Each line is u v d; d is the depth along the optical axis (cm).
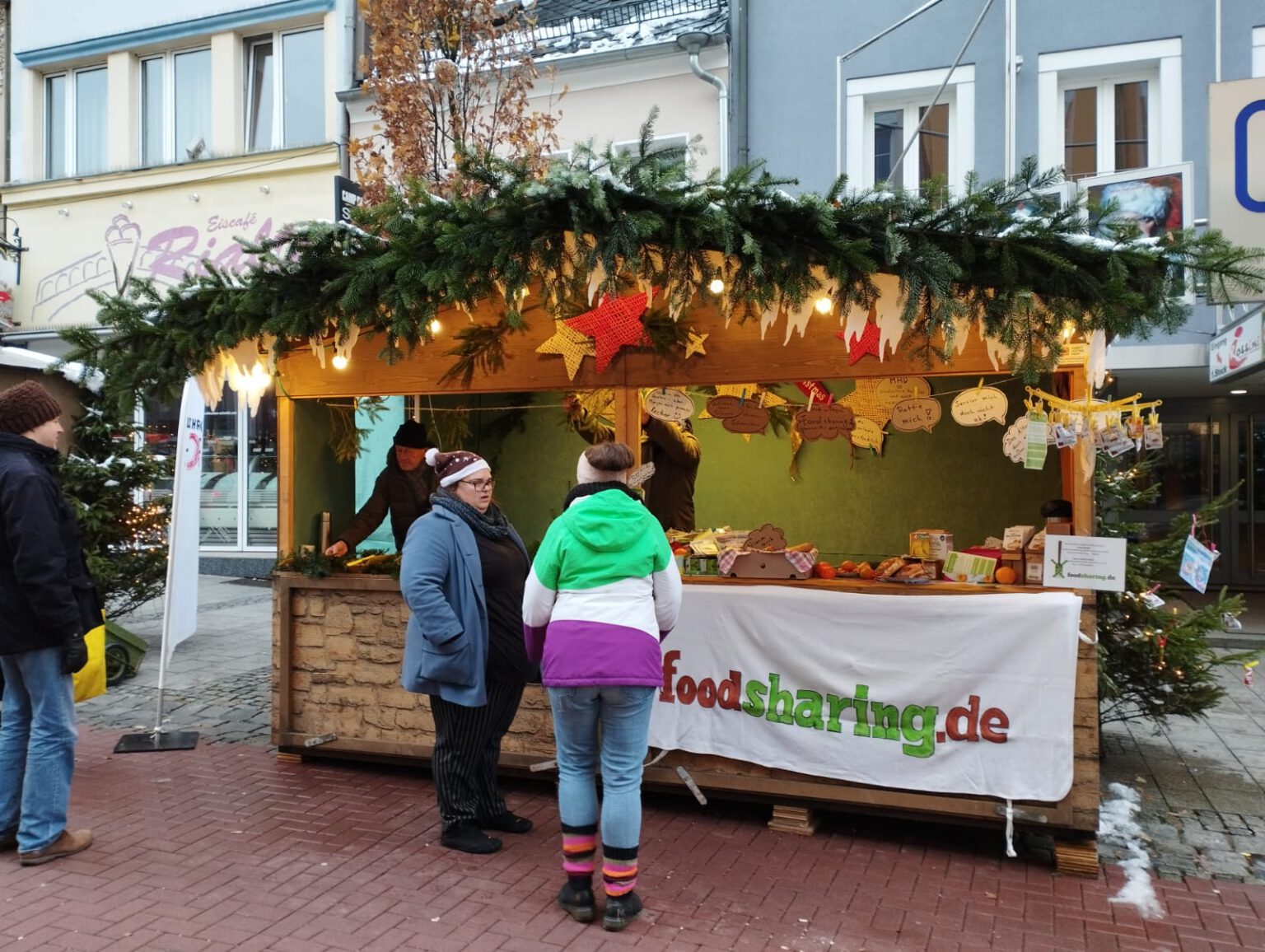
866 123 925
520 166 369
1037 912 333
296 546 505
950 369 393
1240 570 1129
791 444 664
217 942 308
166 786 457
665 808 429
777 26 928
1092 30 852
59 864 367
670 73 960
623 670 312
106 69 1233
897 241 336
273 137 1168
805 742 396
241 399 486
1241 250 352
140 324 459
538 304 430
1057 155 867
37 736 368
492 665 384
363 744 471
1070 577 371
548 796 444
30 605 356
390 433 786
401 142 730
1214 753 532
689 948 306
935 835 401
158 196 1172
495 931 317
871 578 418
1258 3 812
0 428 365
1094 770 362
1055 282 352
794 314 373
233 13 1147
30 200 1222
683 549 454
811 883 354
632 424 432
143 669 729
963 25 882
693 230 352
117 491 715
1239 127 471
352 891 345
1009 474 626
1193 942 312
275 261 424
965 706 374
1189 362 845
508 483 688
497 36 761
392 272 393
